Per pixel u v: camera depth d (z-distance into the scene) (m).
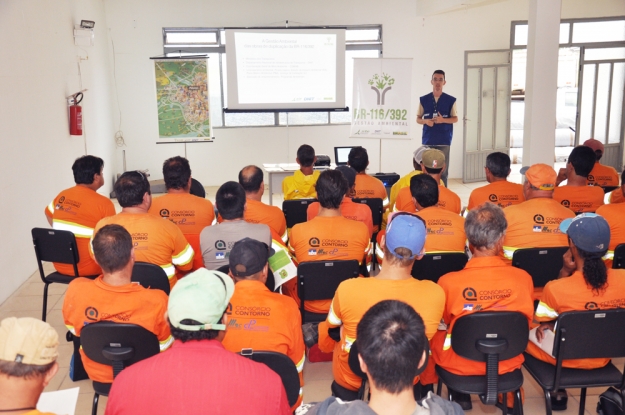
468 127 9.84
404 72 6.98
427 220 3.14
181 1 9.20
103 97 8.65
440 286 2.25
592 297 2.22
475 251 2.31
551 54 6.41
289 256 3.08
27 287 4.86
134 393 1.36
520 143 12.93
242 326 2.01
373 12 9.62
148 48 9.24
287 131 9.86
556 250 3.00
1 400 1.20
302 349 2.13
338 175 3.07
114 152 9.32
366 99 7.06
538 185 3.16
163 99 8.77
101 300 2.16
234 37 8.88
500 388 2.29
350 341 2.16
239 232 2.91
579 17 9.91
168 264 2.96
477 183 9.90
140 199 2.99
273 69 9.06
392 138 7.14
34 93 5.48
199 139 8.98
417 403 1.26
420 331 1.22
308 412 1.36
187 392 1.34
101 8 8.73
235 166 9.86
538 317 2.37
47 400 1.70
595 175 5.28
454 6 8.13
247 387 1.37
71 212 3.60
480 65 9.70
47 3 5.99
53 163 6.03
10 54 4.88
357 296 2.07
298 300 3.25
